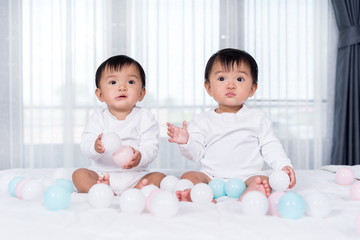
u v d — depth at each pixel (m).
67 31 2.87
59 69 2.89
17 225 0.77
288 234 0.72
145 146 1.44
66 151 2.85
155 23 2.91
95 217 0.84
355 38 2.88
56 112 2.89
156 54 2.89
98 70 1.53
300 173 1.70
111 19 2.90
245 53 1.55
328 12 3.02
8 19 2.87
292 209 0.83
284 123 2.96
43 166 2.89
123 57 1.52
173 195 0.86
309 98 2.99
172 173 1.67
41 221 0.80
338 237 0.71
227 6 2.92
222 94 1.48
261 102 2.93
